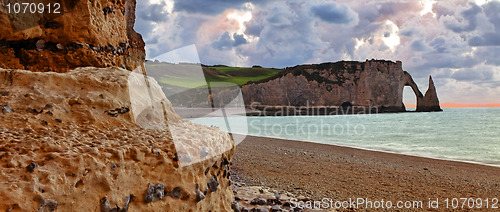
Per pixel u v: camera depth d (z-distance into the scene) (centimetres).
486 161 1515
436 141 2745
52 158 179
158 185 213
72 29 346
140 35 544
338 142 2512
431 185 885
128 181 201
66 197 171
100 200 185
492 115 8469
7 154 173
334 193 739
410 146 2300
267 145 1809
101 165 188
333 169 1077
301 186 796
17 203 154
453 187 870
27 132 207
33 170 168
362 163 1238
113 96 267
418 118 7425
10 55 315
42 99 237
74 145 199
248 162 1159
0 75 242
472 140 2841
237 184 714
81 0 350
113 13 407
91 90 263
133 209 200
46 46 337
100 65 368
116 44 410
